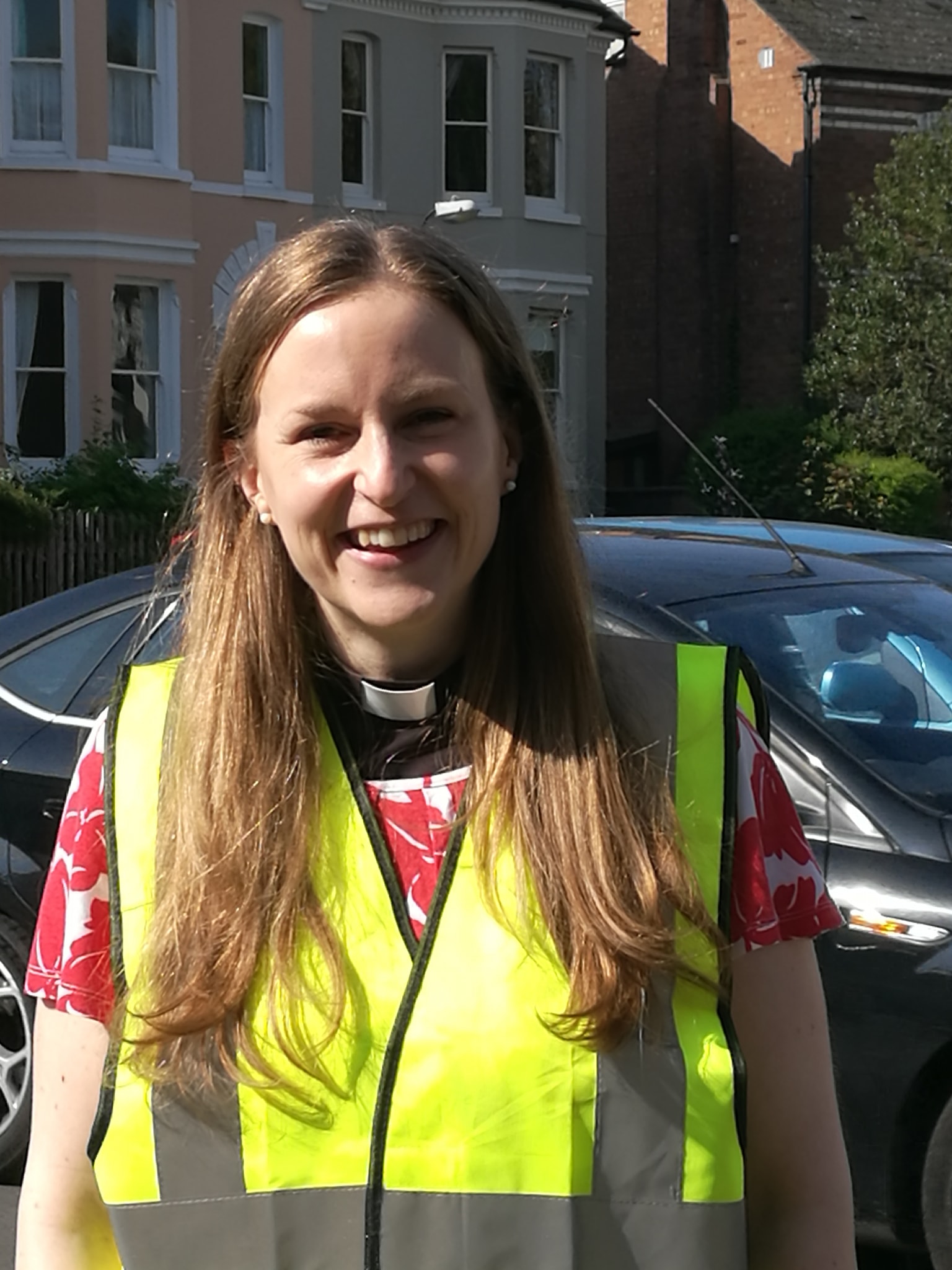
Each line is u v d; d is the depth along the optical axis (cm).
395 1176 161
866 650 400
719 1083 163
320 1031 162
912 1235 353
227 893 166
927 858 353
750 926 170
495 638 176
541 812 167
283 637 177
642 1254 160
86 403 1989
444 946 165
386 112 2272
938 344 2266
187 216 2053
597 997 160
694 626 389
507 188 2344
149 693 184
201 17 2062
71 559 1605
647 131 2853
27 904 449
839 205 2689
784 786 178
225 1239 162
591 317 2480
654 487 2808
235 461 182
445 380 168
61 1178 172
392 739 176
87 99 1959
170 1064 164
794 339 2717
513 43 2322
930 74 2700
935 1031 342
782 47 2686
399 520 168
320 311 169
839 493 2270
